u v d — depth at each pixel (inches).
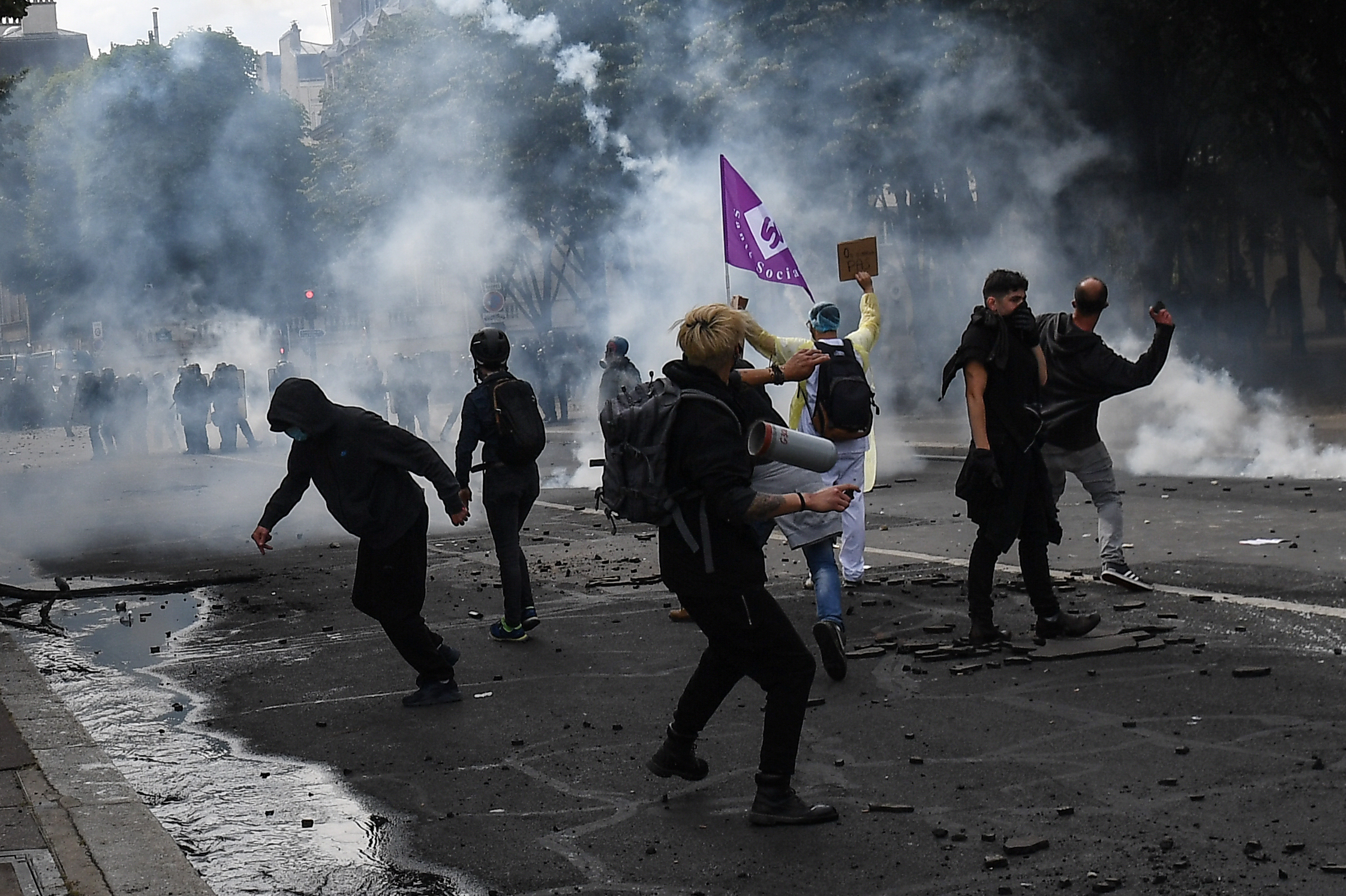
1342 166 973.2
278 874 174.2
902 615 318.0
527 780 210.8
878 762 209.8
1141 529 444.5
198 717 260.7
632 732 234.4
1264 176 1229.7
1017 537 282.7
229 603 392.5
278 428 250.1
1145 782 193.0
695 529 181.5
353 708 261.7
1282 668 251.4
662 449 179.6
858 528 350.9
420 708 259.4
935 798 191.8
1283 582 338.3
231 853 183.0
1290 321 1350.9
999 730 222.8
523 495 314.3
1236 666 254.4
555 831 186.7
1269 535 414.9
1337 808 177.5
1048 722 225.6
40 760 219.3
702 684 195.0
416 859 178.4
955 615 314.5
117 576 453.7
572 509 617.0
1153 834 172.4
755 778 195.2
